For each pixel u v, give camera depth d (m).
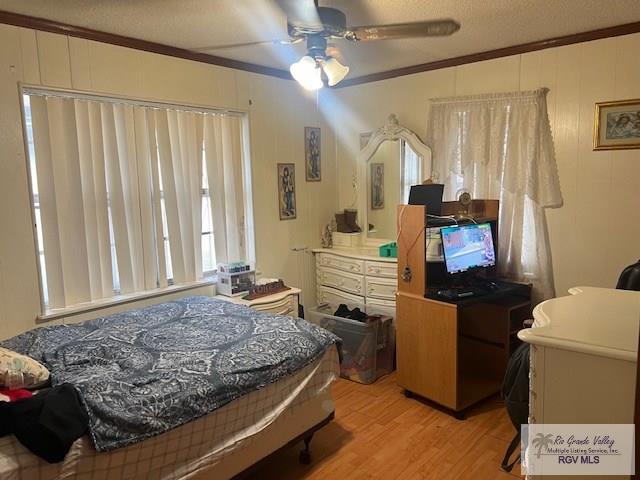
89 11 2.46
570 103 3.05
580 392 1.28
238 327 2.47
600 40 2.89
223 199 3.62
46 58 2.61
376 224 4.19
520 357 1.99
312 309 3.96
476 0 2.37
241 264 3.52
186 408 1.77
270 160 3.90
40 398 1.55
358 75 4.08
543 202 3.19
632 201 2.88
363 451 2.58
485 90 3.40
